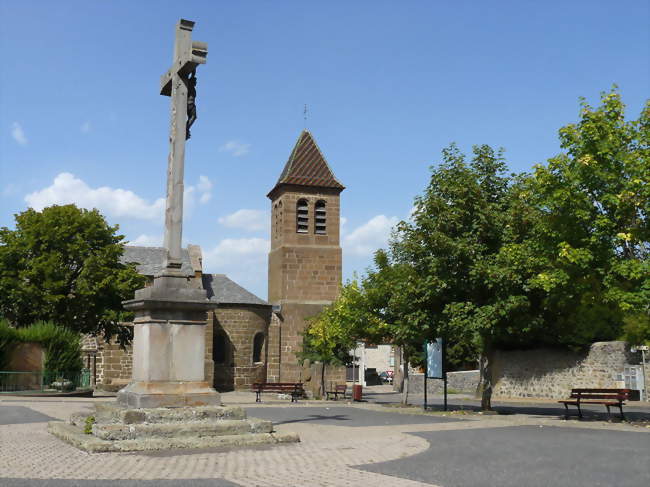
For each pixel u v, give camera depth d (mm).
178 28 13297
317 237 47438
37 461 8969
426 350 22109
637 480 7863
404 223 20875
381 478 7914
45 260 33844
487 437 12414
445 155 20781
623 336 25875
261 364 45281
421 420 17188
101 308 34312
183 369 11867
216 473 8148
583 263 15992
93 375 39719
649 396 25469
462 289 19609
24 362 28688
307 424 15312
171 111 13273
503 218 19500
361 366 65625
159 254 48156
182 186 12727
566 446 11047
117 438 10352
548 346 30156
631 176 16188
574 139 16891
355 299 28797
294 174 47688
